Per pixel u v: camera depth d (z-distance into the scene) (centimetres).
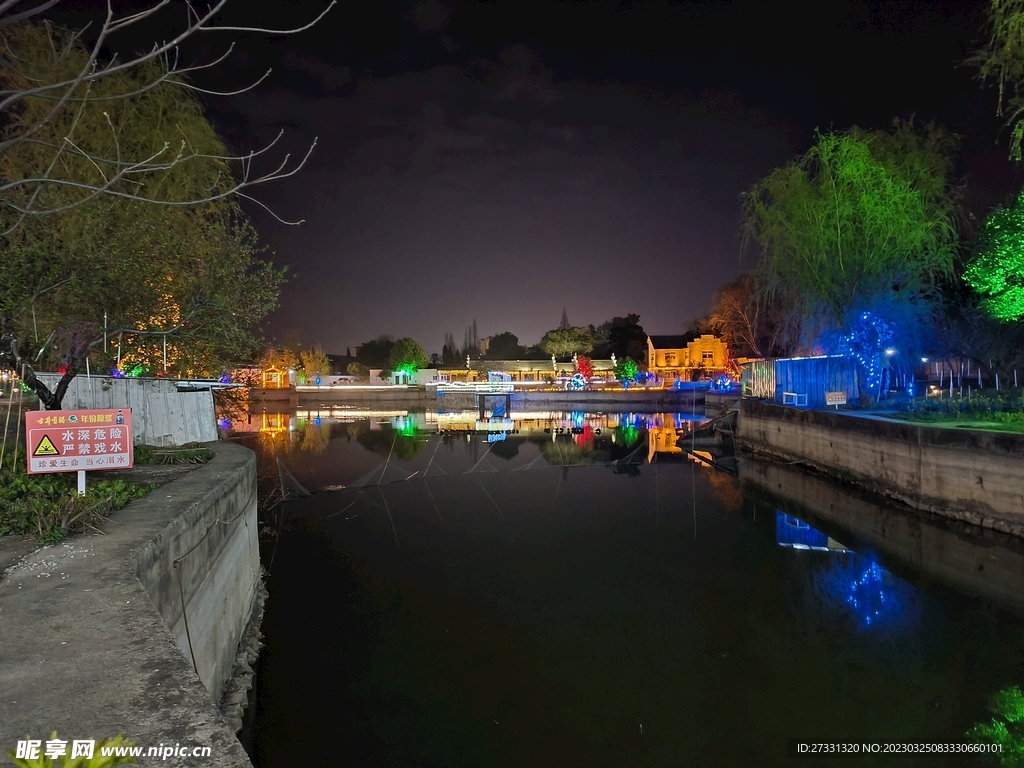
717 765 713
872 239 2659
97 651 367
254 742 752
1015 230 1908
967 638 1028
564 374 9650
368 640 1028
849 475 2325
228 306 1204
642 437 4100
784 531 1739
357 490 2267
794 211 2802
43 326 1032
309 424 4875
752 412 3441
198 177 1413
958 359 3278
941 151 2705
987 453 1591
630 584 1301
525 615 1139
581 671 930
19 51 873
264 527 1748
